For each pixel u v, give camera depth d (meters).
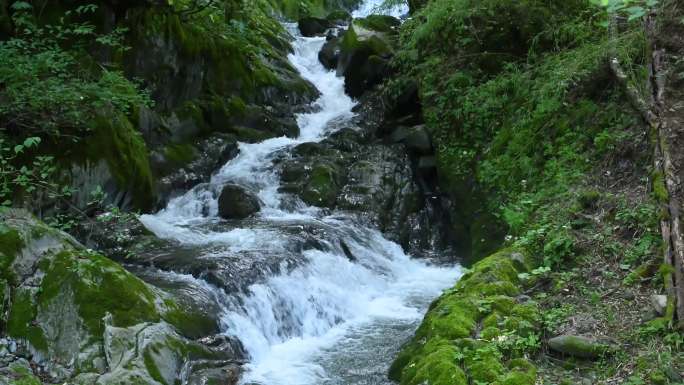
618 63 7.99
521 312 5.68
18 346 5.45
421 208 10.66
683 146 6.61
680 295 5.20
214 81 11.87
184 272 7.36
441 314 5.90
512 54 10.61
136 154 9.28
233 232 8.88
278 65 13.73
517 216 7.66
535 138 8.80
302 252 8.38
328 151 11.46
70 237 6.39
